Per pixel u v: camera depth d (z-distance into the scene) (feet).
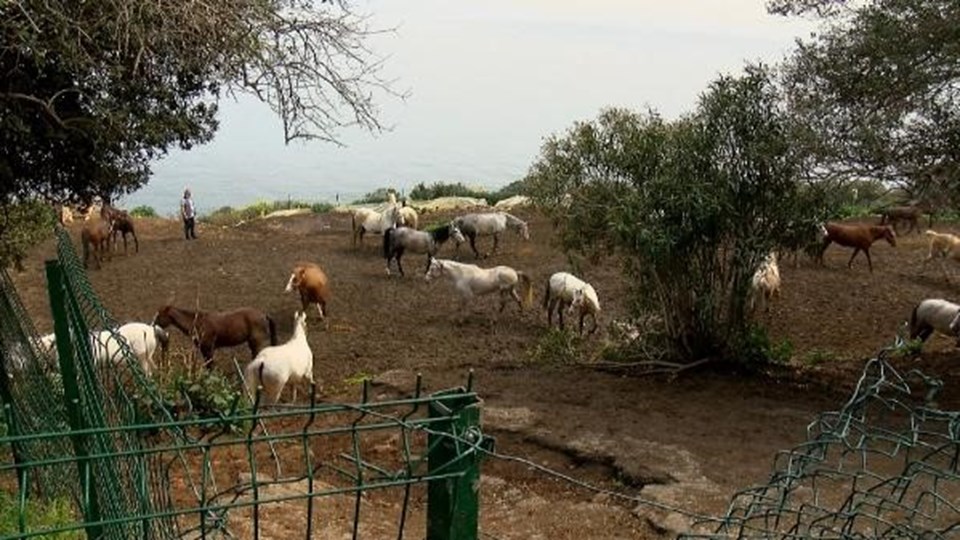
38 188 32.96
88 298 15.19
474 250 81.30
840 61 38.47
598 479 31.07
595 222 42.91
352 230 93.97
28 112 28.96
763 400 39.19
